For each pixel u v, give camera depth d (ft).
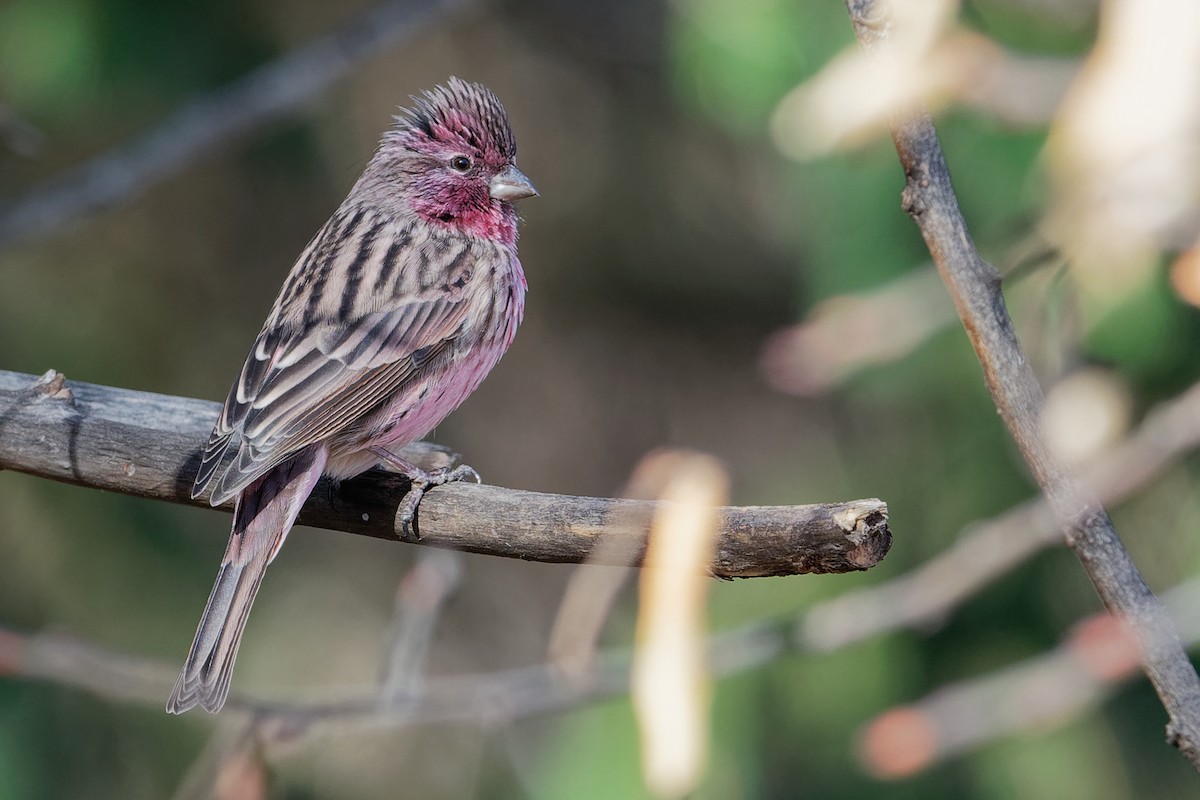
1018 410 15.14
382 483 22.76
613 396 54.24
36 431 23.97
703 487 18.01
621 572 28.68
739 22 36.68
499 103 30.94
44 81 39.88
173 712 22.15
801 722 36.29
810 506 17.11
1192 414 26.99
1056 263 22.84
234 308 46.98
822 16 36.45
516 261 30.66
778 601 37.29
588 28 52.70
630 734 34.01
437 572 29.07
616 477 53.52
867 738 29.25
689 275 54.13
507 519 20.74
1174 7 18.75
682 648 17.98
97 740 39.17
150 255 45.98
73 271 44.27
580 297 54.44
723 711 35.81
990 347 15.21
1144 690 36.47
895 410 39.24
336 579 48.32
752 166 52.31
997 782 35.91
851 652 36.27
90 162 44.70
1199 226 21.18
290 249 47.85
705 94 37.86
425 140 30.58
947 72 25.85
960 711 30.09
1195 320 32.73
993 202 34.01
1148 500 36.86
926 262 36.47
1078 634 26.81
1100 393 25.30
